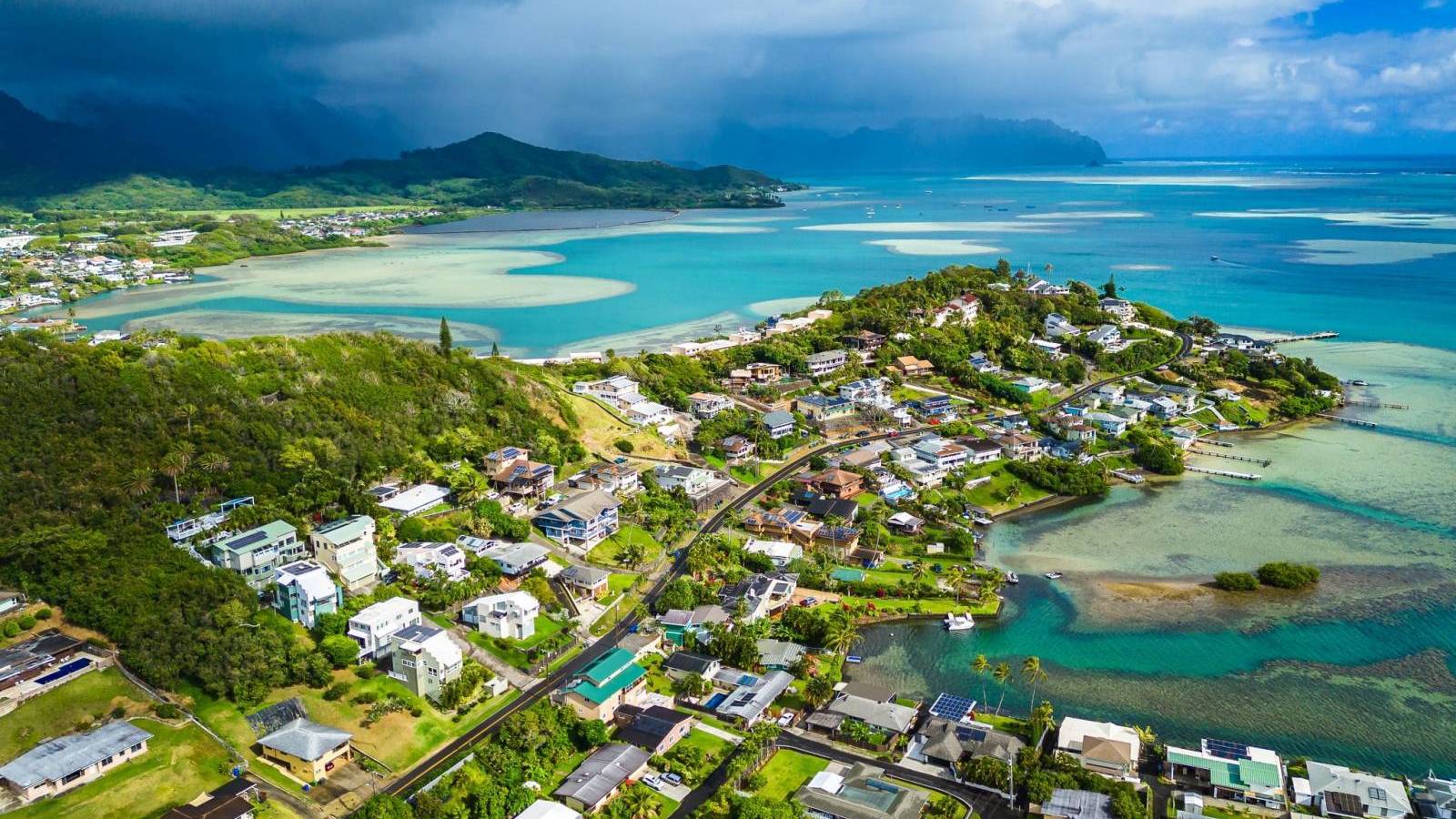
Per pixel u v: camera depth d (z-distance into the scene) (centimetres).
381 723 11050
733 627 13250
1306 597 14600
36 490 13512
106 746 10075
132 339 18475
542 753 10562
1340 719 11431
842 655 12938
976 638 13500
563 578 14625
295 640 12100
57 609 12381
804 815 9400
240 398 17000
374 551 13988
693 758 10512
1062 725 10919
